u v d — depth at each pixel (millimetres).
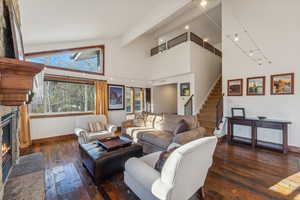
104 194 1795
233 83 4266
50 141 4020
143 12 3846
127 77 6062
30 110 3789
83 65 4828
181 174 1175
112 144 2400
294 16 3230
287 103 3332
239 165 2541
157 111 7324
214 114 4820
